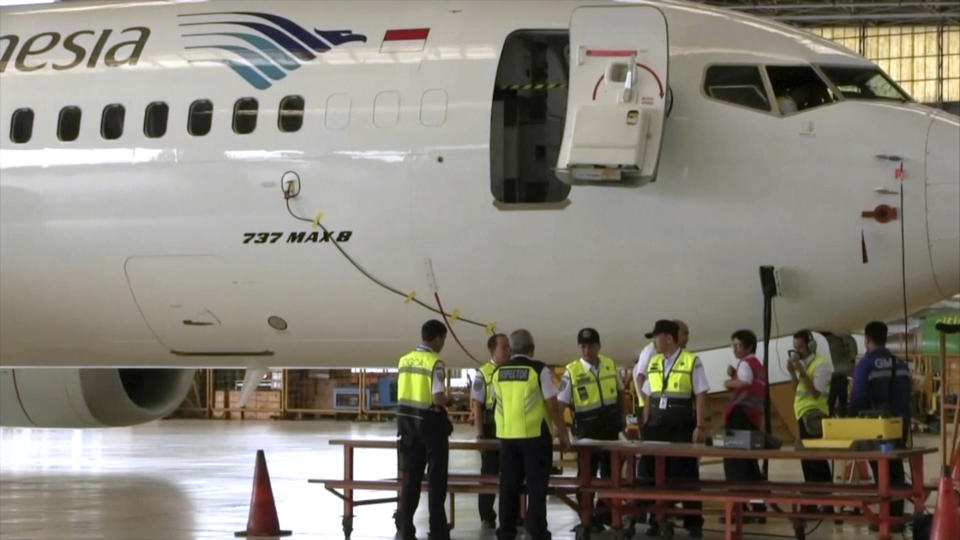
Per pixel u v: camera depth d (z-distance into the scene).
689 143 13.41
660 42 13.03
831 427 12.58
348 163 13.90
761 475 14.92
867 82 13.85
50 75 15.05
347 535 13.50
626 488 12.83
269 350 15.27
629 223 13.41
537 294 13.76
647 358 13.95
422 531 14.32
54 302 15.23
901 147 13.23
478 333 14.20
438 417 12.52
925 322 36.41
